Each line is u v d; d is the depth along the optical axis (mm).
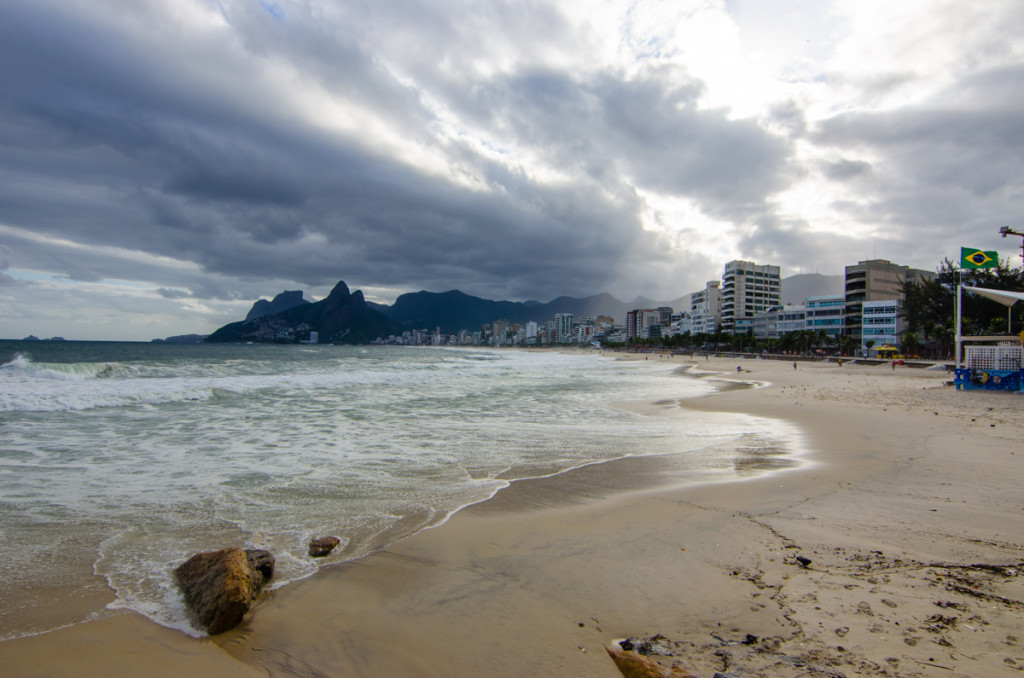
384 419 15469
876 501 7141
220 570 4199
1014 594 4184
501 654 3490
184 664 3408
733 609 4055
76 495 7215
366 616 4039
